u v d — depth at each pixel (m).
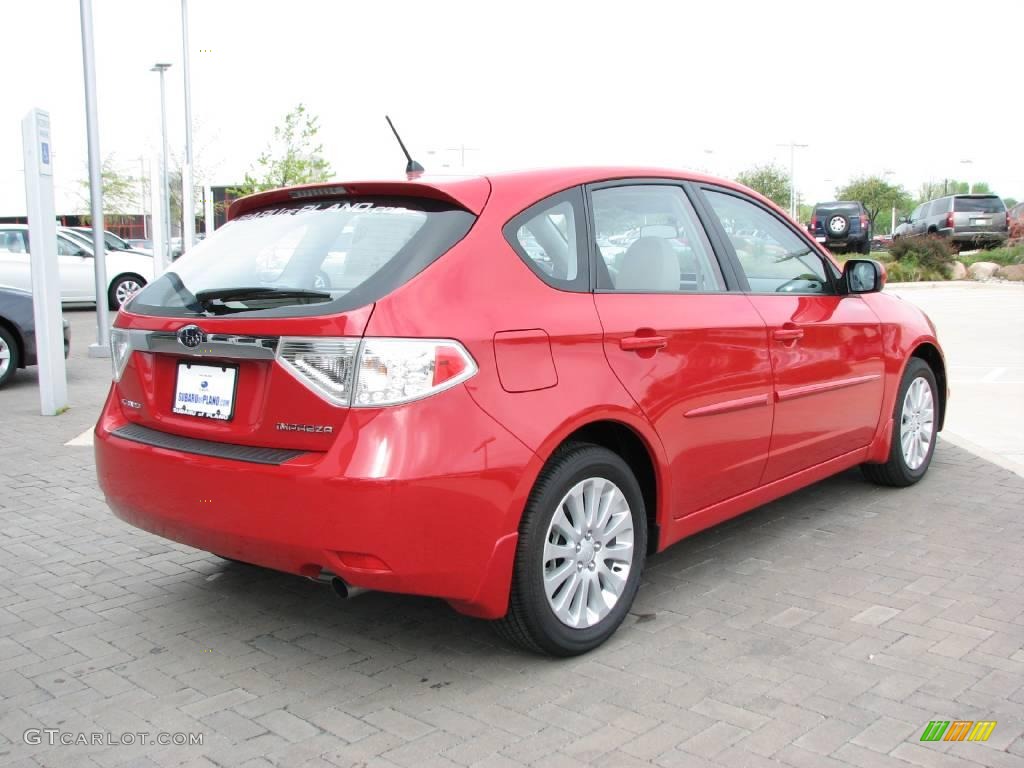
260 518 3.18
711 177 4.54
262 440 3.26
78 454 6.86
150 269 20.30
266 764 2.88
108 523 5.30
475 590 3.21
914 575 4.37
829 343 4.83
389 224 3.43
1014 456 6.60
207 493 3.31
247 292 3.42
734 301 4.29
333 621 3.96
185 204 17.97
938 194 69.06
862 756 2.86
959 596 4.11
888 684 3.32
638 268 3.92
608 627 3.65
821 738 2.97
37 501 5.71
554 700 3.25
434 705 3.23
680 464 3.93
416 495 3.03
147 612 4.07
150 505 3.54
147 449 3.53
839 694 3.25
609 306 3.67
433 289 3.19
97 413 8.39
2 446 7.09
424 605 4.12
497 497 3.19
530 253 3.50
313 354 3.11
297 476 3.08
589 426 3.64
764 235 4.74
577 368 3.48
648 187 4.14
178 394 3.56
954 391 9.30
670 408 3.83
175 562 4.69
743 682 3.35
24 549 4.88
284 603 4.16
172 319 3.51
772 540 4.88
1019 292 24.28
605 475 3.62
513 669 3.49
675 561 4.60
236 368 3.37
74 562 4.69
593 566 3.60
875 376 5.24
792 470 4.69
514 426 3.23
